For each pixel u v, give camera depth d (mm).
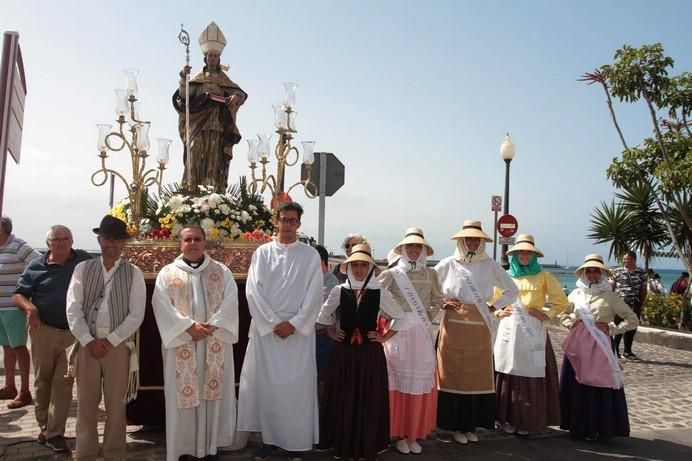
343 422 4660
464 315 5297
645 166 13078
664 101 12164
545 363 5391
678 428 5820
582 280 5684
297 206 4906
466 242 5500
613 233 13867
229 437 4578
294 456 4746
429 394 5059
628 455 5043
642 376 8367
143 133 5559
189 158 6527
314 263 4859
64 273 4879
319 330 5441
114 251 4348
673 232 12398
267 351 4676
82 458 4227
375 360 4707
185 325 4336
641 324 12445
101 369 4305
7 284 5875
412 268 5262
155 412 5098
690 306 11938
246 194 6152
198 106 6539
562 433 5625
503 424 5602
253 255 4934
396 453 4984
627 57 11922
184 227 5133
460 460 4840
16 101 3232
